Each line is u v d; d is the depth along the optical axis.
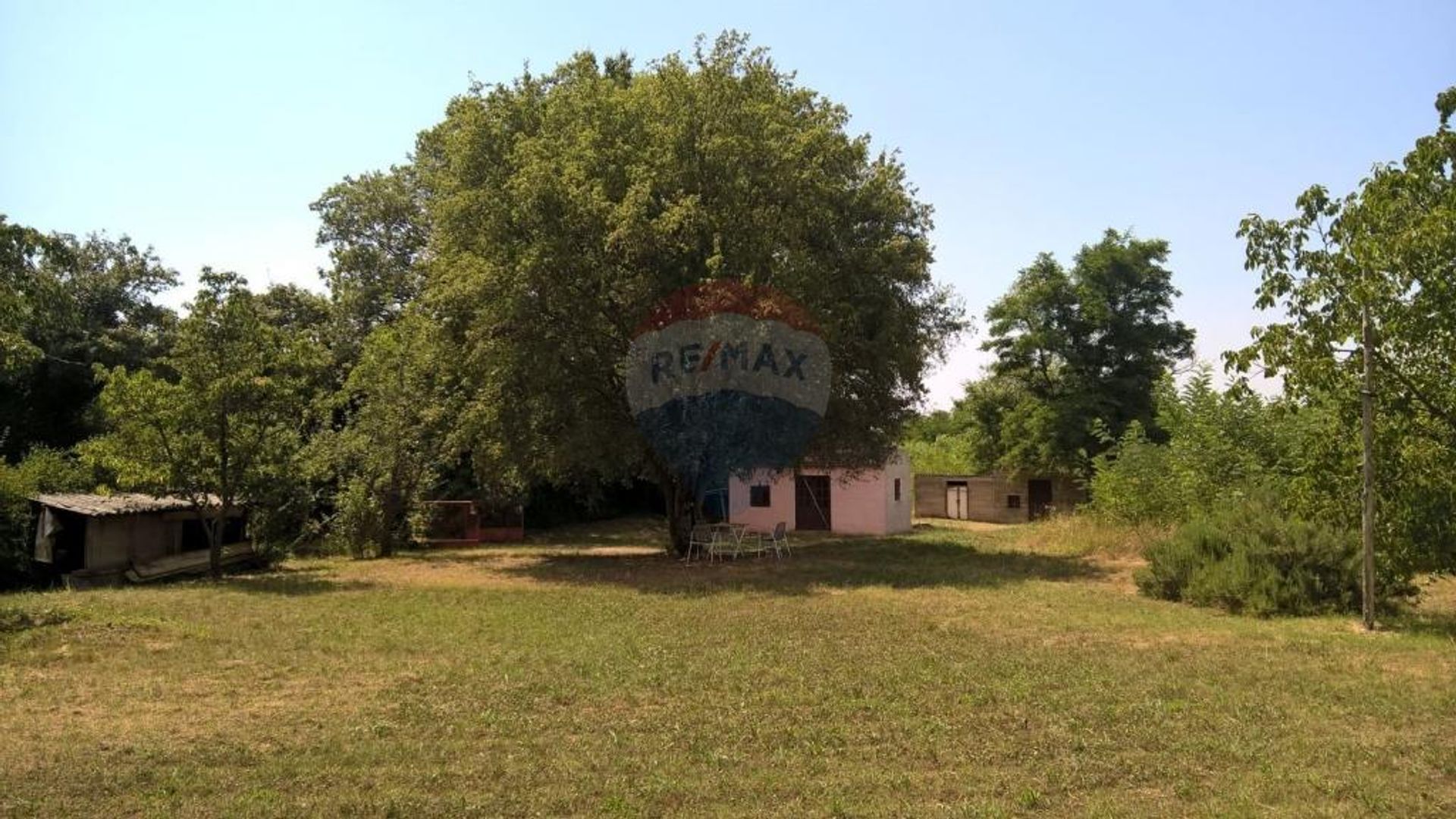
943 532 34.03
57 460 24.83
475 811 5.49
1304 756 6.39
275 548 22.94
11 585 20.67
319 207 35.59
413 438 25.42
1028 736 6.91
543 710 7.76
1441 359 11.52
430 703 8.02
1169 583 14.61
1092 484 25.86
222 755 6.58
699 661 9.65
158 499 20.62
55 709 7.92
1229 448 20.25
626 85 29.09
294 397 20.94
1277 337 12.15
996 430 43.31
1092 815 5.35
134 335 32.88
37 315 14.98
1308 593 12.90
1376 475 11.95
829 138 21.19
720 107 19.98
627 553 25.78
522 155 19.48
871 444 22.98
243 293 19.77
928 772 6.16
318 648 10.66
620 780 5.99
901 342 21.73
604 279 19.34
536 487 34.12
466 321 22.52
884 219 22.45
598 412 21.19
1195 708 7.67
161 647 10.69
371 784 5.98
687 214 18.47
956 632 11.54
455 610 13.91
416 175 35.00
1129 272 39.25
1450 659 9.56
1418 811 5.38
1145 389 38.34
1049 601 14.48
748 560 21.83
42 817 5.46
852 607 13.88
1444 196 10.81
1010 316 40.44
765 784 5.89
